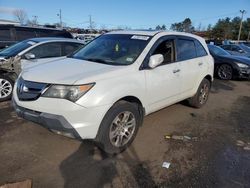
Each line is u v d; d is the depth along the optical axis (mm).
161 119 5215
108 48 4449
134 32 4742
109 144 3570
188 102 5906
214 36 76250
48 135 4211
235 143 4273
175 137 4391
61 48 7195
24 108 3445
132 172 3301
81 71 3576
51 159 3525
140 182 3111
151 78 4082
